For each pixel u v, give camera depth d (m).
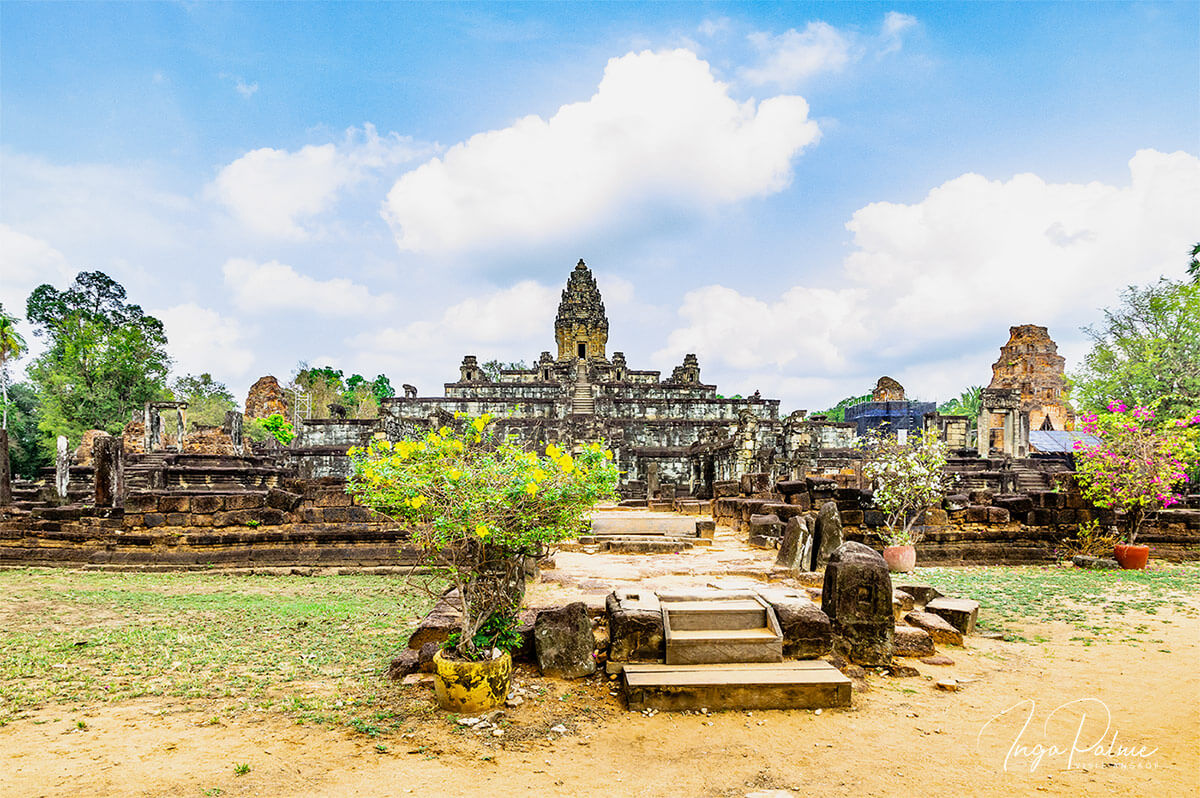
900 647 6.82
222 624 8.79
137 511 14.28
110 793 3.90
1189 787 4.13
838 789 4.11
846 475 22.34
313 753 4.54
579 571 9.73
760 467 25.97
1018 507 14.55
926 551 13.94
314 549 14.02
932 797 4.01
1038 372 51.88
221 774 4.18
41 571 13.76
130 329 47.56
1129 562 13.02
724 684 5.42
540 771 4.32
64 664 6.75
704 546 12.57
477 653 5.42
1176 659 6.92
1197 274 31.53
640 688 5.38
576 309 60.66
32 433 44.91
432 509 5.57
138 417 35.59
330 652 7.23
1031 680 6.25
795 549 9.81
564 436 41.03
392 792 3.98
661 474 41.88
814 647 6.09
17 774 4.16
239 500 14.32
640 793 4.04
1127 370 33.91
